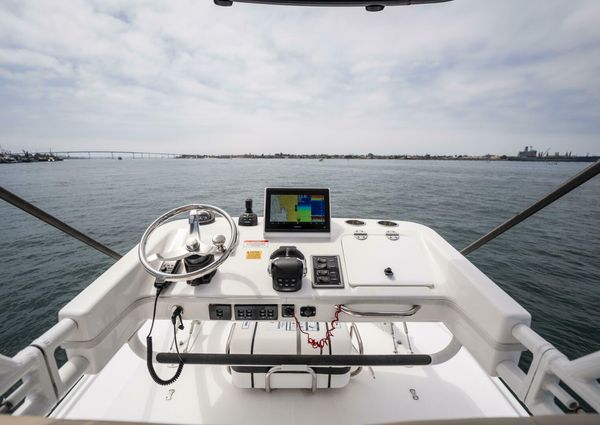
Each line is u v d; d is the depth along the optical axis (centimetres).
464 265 133
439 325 212
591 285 670
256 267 142
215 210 138
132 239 996
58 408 152
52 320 572
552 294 633
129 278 129
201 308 131
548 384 88
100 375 171
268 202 166
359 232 166
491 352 111
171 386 165
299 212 164
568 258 820
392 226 174
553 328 530
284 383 157
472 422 64
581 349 486
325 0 115
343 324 163
